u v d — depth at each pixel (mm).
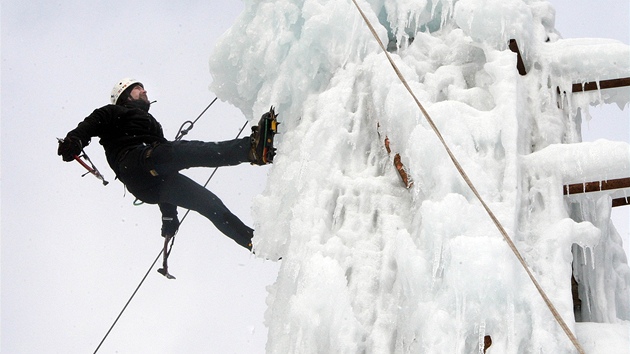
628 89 16750
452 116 15008
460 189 14406
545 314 13102
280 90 17547
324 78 17484
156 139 18266
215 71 19328
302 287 14344
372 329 14023
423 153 14648
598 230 14188
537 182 14797
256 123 17844
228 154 16406
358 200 15484
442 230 13625
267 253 16625
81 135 17500
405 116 15375
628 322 15484
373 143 16203
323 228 15242
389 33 18188
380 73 16188
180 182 18297
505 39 16266
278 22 17750
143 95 19531
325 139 16109
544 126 15812
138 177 17891
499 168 14719
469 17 16344
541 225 14375
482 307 13117
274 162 17078
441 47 17125
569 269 13789
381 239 14977
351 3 17062
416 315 13453
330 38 17234
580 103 16625
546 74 16484
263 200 16812
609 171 14531
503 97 15359
